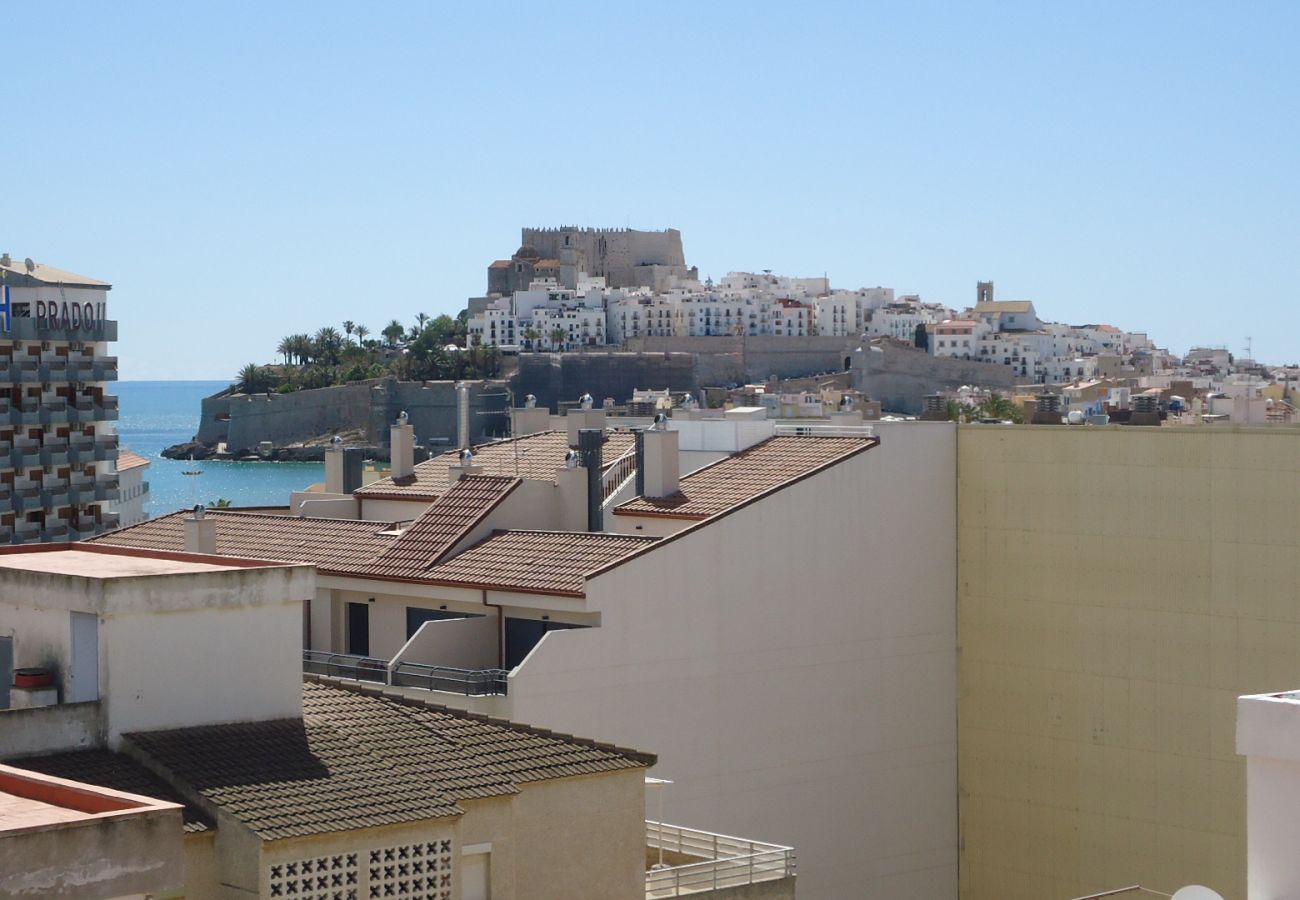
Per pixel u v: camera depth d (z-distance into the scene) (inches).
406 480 2923.2
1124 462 2368.4
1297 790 920.9
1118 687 2370.8
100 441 5841.5
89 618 1296.8
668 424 2721.5
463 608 2231.8
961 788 2492.6
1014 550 2463.1
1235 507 2266.2
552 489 2448.3
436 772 1318.9
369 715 1432.1
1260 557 2242.9
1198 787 2295.8
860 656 2379.4
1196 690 2300.7
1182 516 2313.0
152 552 1531.7
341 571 2338.8
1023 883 2450.8
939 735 2479.1
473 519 2357.3
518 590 2144.4
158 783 1231.5
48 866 938.7
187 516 2684.5
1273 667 2229.3
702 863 1550.2
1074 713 2407.7
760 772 2257.6
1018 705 2455.7
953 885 2476.6
